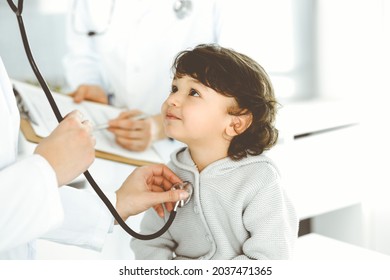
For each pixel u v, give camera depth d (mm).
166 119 1058
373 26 2047
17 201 708
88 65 1748
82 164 769
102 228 994
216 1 1826
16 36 1661
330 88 2178
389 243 2107
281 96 2119
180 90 1053
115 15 1737
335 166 2018
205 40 1830
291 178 1905
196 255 1097
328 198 2012
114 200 1015
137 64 1773
